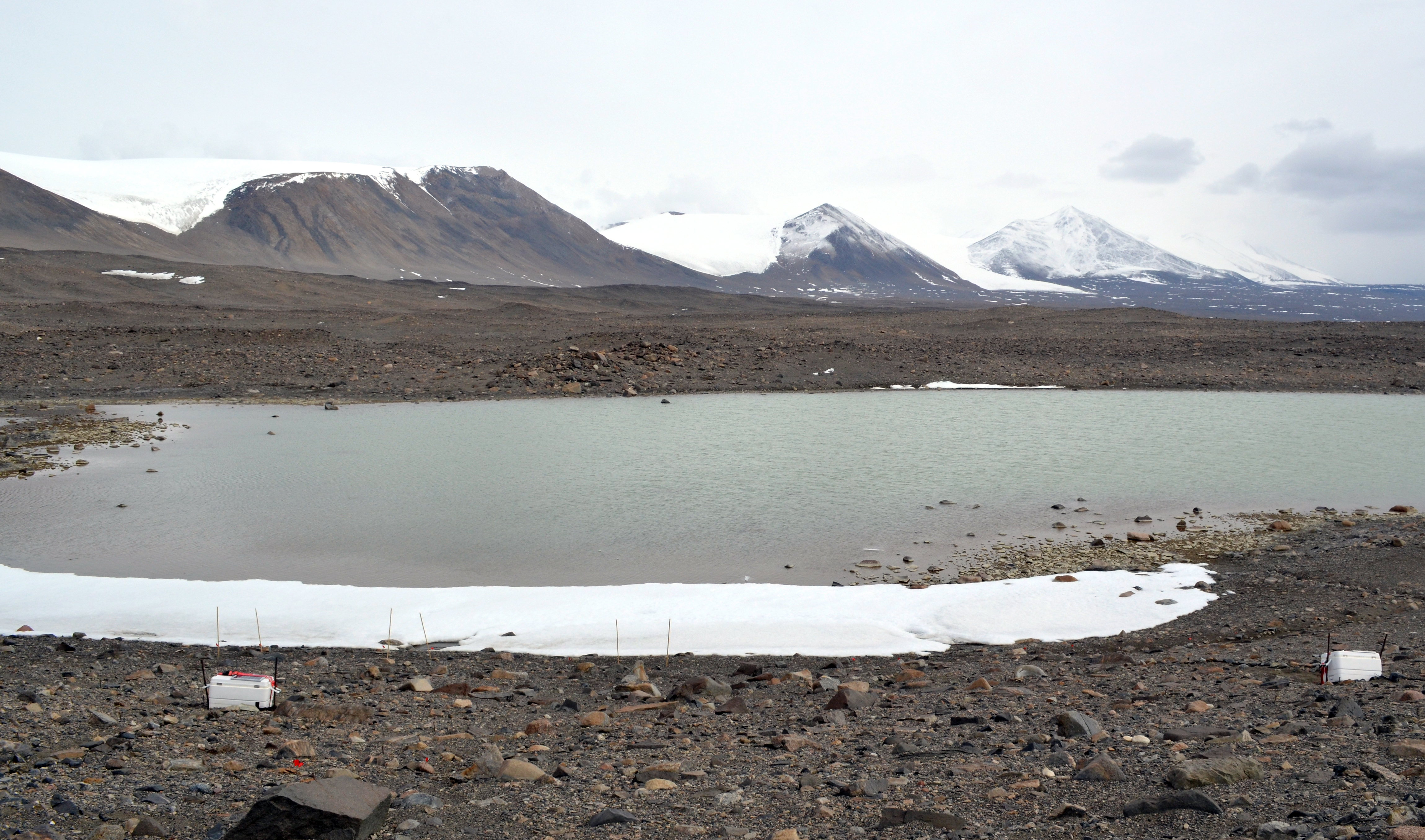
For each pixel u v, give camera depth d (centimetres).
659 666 1143
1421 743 622
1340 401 3941
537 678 1088
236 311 7481
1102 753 672
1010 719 819
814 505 2117
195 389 4075
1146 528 1905
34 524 1914
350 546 1783
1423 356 4856
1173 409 3697
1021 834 526
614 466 2570
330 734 815
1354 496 2175
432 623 1324
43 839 539
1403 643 1111
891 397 4138
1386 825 477
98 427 3081
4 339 4900
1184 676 1004
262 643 1230
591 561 1689
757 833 551
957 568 1644
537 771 674
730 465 2588
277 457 2659
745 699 970
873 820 561
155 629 1298
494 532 1886
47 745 757
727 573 1616
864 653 1196
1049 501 2148
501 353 5050
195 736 795
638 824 570
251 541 1806
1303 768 601
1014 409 3734
